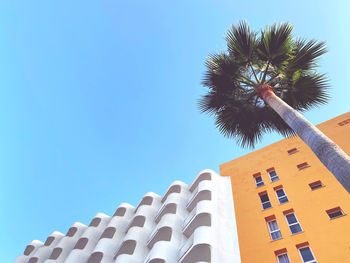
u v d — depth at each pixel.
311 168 19.39
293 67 10.95
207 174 25.20
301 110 11.96
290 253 14.26
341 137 19.75
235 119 12.27
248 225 17.53
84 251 26.44
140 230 23.45
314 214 15.59
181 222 21.56
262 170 22.38
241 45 11.57
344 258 12.40
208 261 16.39
